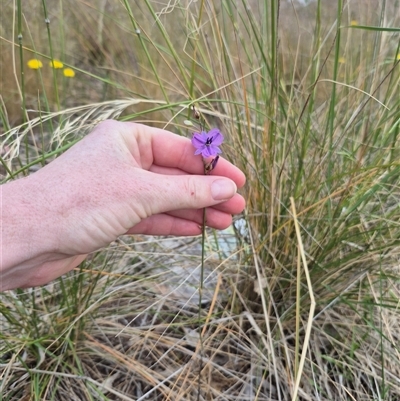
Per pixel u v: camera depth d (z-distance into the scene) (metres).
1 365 0.27
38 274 0.24
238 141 0.30
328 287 0.28
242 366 0.30
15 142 0.27
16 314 0.31
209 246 0.33
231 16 0.28
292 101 0.31
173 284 0.34
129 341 0.31
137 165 0.23
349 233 0.29
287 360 0.27
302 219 0.29
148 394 0.28
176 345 0.31
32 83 0.52
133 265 0.33
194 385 0.29
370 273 0.30
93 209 0.21
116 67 0.53
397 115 0.29
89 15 0.54
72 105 0.52
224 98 0.31
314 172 0.29
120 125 0.23
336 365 0.28
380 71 0.34
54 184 0.21
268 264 0.31
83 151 0.22
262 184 0.29
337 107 0.33
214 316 0.31
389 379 0.29
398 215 0.28
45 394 0.27
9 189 0.21
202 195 0.22
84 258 0.27
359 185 0.30
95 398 0.28
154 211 0.22
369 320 0.29
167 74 0.50
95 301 0.30
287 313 0.31
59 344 0.30
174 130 0.44
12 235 0.21
